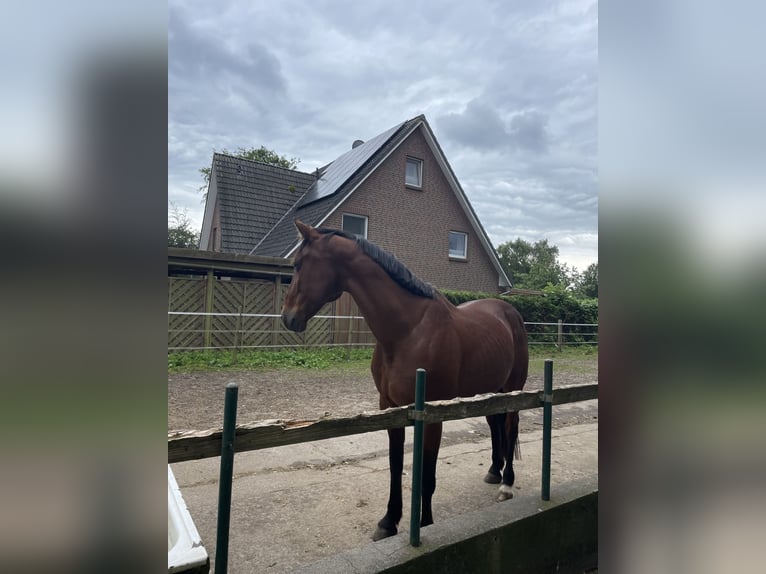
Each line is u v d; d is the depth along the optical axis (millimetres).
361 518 2441
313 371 7332
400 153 12805
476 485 3000
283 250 10930
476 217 13859
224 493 1226
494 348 2549
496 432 3055
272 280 9719
